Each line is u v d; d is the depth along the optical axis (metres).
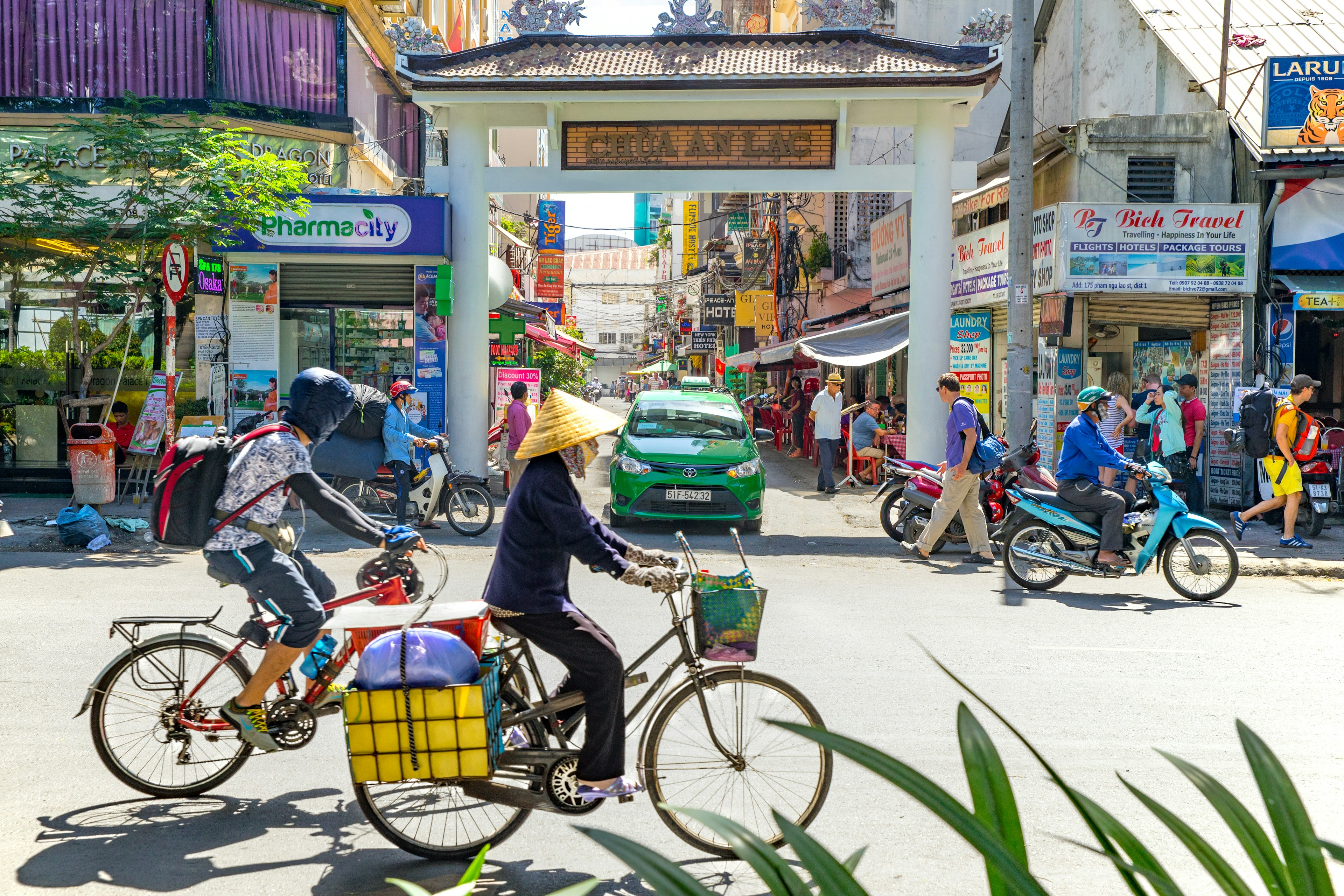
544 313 24.69
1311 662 6.98
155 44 16.14
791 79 14.34
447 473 12.60
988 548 11.00
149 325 16.14
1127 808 4.52
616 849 1.54
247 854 4.02
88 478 11.25
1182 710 5.87
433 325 15.97
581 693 4.03
